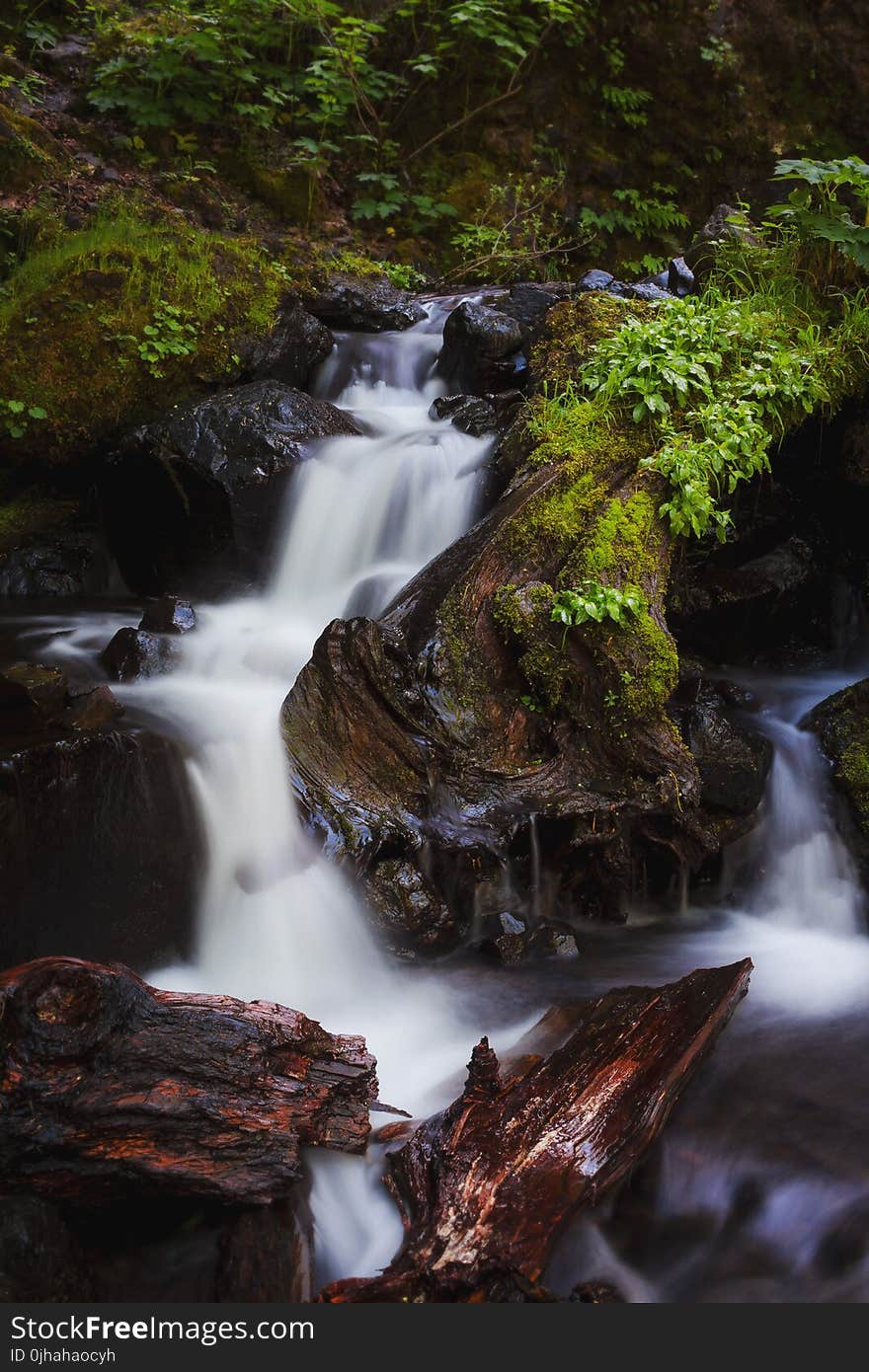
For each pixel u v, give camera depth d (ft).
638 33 35.70
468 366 24.36
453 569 17.35
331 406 23.43
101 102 31.58
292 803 15.44
